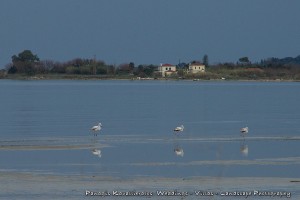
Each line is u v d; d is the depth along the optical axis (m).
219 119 84.88
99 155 50.84
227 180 40.25
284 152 53.00
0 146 55.94
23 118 83.75
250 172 43.16
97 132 66.50
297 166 45.69
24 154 51.28
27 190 37.09
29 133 66.00
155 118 85.75
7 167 45.03
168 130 70.12
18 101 118.19
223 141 60.56
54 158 49.22
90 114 91.31
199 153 52.28
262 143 59.12
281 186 38.59
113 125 75.31
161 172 43.09
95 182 39.50
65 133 66.12
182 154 51.56
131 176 41.59
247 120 83.50
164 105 112.56
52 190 37.12
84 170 43.94
